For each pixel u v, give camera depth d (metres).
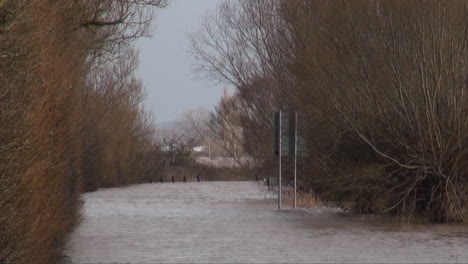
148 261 34.47
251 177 143.62
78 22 38.34
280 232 46.84
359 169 53.53
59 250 34.31
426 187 52.53
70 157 40.31
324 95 54.25
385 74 51.56
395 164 52.38
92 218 57.25
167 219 56.31
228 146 191.12
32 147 22.22
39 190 24.22
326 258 35.25
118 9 45.59
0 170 19.47
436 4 50.59
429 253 36.84
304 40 57.97
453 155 50.81
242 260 34.72
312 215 59.22
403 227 48.72
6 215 20.09
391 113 51.53
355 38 52.59
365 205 56.41
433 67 50.06
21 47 20.44
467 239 42.84
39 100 23.38
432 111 50.25
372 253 36.91
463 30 50.66
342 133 54.88
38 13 22.70
